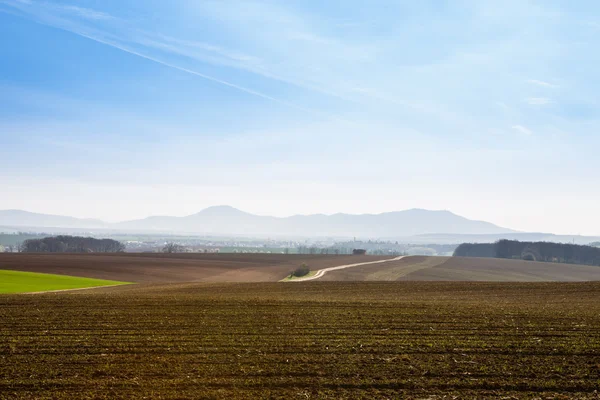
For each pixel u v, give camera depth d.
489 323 15.14
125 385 9.29
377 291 30.41
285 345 12.27
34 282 41.91
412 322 15.37
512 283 35.72
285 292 29.67
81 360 10.88
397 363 10.73
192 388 9.17
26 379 9.59
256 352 11.60
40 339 12.88
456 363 10.69
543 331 13.86
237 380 9.60
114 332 13.79
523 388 9.25
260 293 28.77
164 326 14.66
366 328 14.42
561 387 9.27
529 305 21.00
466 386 9.34
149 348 11.97
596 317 16.25
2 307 18.67
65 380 9.52
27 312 17.28
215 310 17.94
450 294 28.19
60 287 38.56
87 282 44.50
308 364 10.65
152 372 10.08
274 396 8.79
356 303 20.52
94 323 15.12
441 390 9.13
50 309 18.08
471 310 18.25
